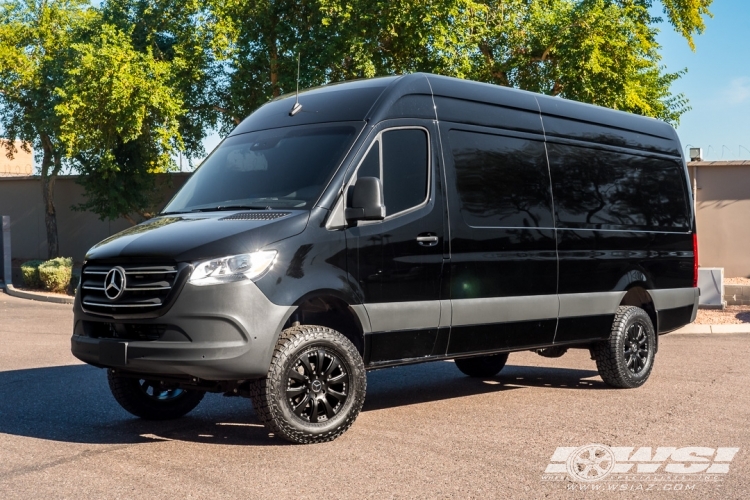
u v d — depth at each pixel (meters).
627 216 8.98
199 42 24.70
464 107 7.40
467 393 8.52
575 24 24.06
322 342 6.10
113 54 22.59
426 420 7.07
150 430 6.65
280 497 4.80
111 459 5.68
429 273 6.80
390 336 6.54
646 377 8.91
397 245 6.59
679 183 9.89
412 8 21.20
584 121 8.68
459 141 7.27
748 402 7.91
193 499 4.75
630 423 6.95
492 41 26.30
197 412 7.45
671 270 9.48
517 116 7.90
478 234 7.22
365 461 5.63
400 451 5.93
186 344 5.71
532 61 26.03
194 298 5.71
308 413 6.16
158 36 26.20
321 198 6.26
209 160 7.37
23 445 6.08
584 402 7.95
